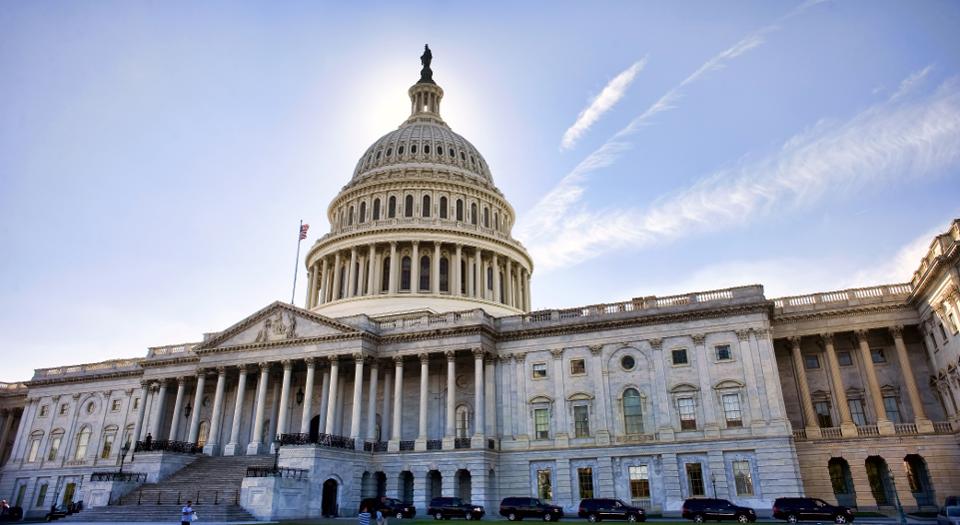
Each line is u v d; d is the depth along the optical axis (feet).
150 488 192.34
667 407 193.57
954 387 181.57
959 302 168.04
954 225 165.89
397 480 200.95
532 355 214.48
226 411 245.24
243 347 231.30
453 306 279.49
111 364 293.02
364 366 226.99
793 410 207.82
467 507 171.01
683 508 154.40
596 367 205.36
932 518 155.94
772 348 190.19
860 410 202.59
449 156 346.13
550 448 200.23
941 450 181.78
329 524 147.33
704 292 204.03
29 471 284.41
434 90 397.19
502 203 340.80
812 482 188.55
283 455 184.65
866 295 207.51
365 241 298.15
